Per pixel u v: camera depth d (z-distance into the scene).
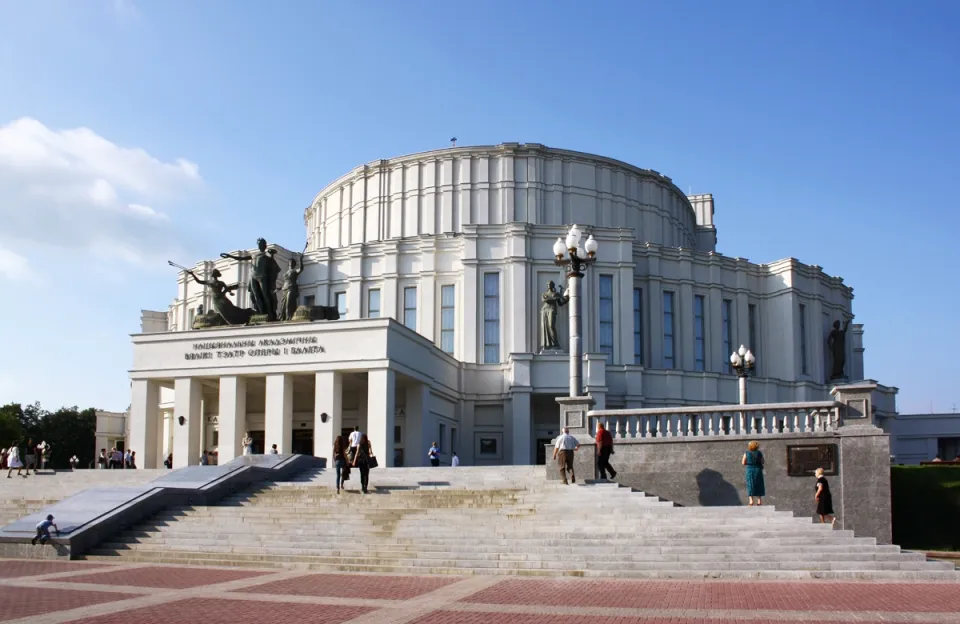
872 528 29.98
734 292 72.38
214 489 32.78
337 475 33.41
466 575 23.05
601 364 60.22
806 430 31.16
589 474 32.75
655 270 68.56
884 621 15.98
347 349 49.31
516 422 59.41
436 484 34.88
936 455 75.19
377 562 24.53
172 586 21.16
